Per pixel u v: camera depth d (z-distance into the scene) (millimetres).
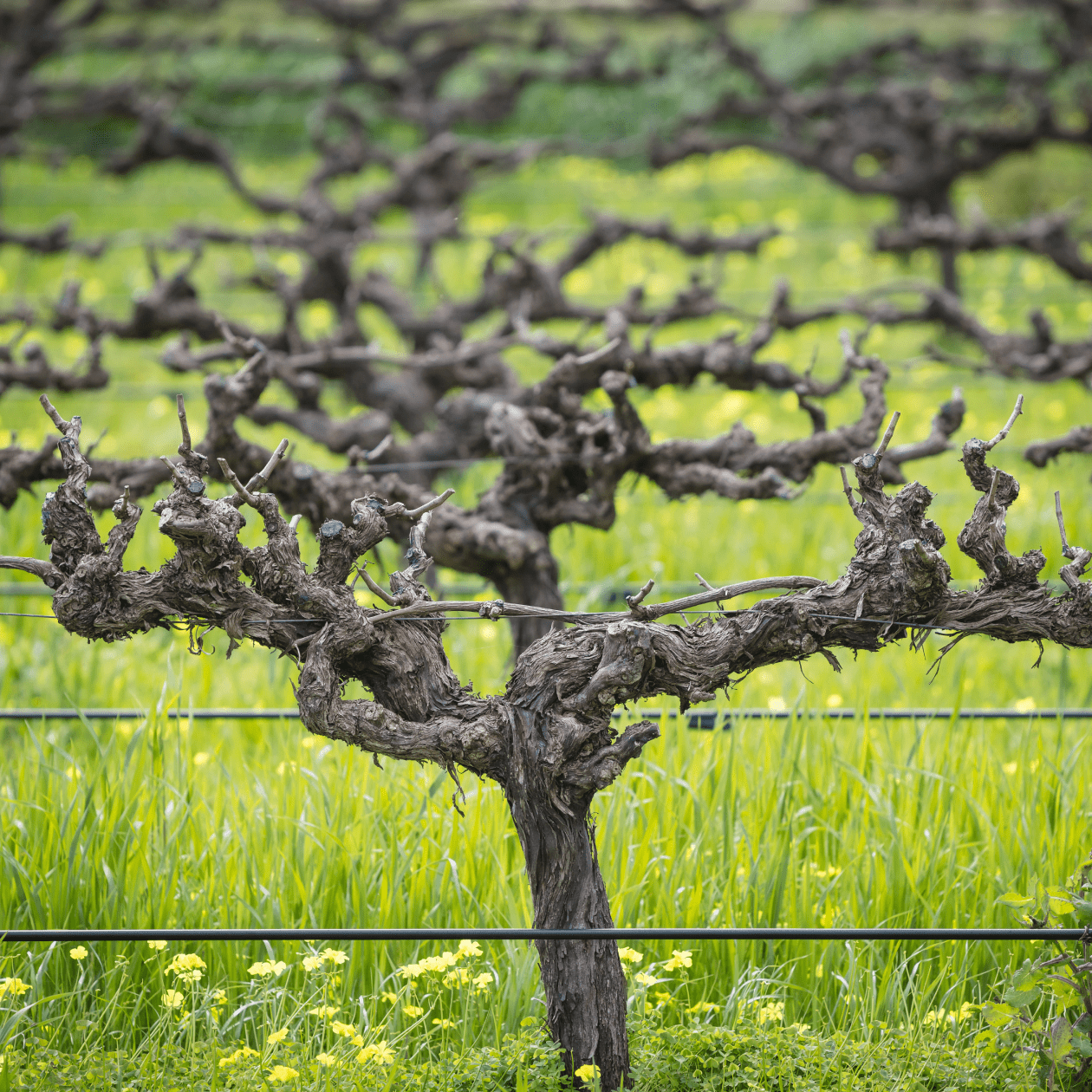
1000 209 36969
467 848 10234
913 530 7625
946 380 25812
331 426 14711
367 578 7551
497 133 47281
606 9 37188
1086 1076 8344
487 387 17438
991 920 9938
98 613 7543
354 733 7543
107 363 29094
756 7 46969
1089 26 34719
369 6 37031
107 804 10352
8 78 36750
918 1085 8344
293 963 9727
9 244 26125
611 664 7426
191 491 7246
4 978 9219
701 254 24688
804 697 12648
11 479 11453
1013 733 12992
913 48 36281
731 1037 8641
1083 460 21047
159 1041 9281
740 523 18891
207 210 41688
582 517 12016
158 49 40094
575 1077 7969
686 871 10156
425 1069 8516
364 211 27344
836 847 10859
